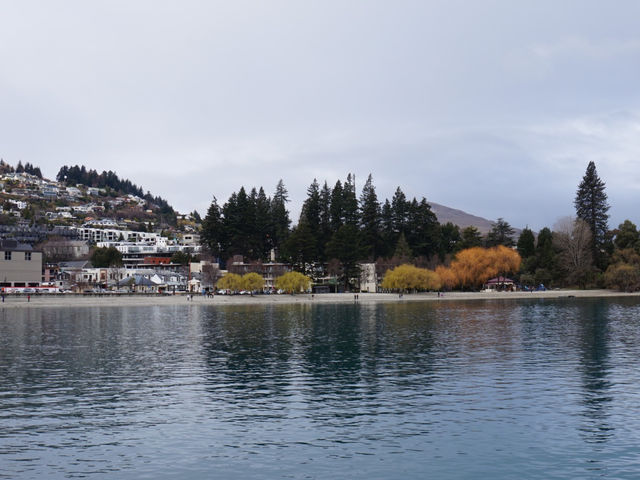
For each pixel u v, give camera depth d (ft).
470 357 201.36
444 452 102.06
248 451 102.63
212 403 135.44
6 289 617.62
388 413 125.90
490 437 109.70
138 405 133.49
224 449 103.71
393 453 101.65
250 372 175.01
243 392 147.02
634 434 110.73
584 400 136.05
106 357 205.26
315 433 112.47
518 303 524.11
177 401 137.59
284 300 593.42
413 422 119.34
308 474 92.79
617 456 99.66
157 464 96.68
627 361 190.90
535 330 287.28
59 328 309.63
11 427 116.16
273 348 228.63
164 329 304.71
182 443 106.83
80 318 378.53
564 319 349.41
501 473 93.04
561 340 246.47
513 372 171.94
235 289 636.48
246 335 274.98
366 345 235.81
